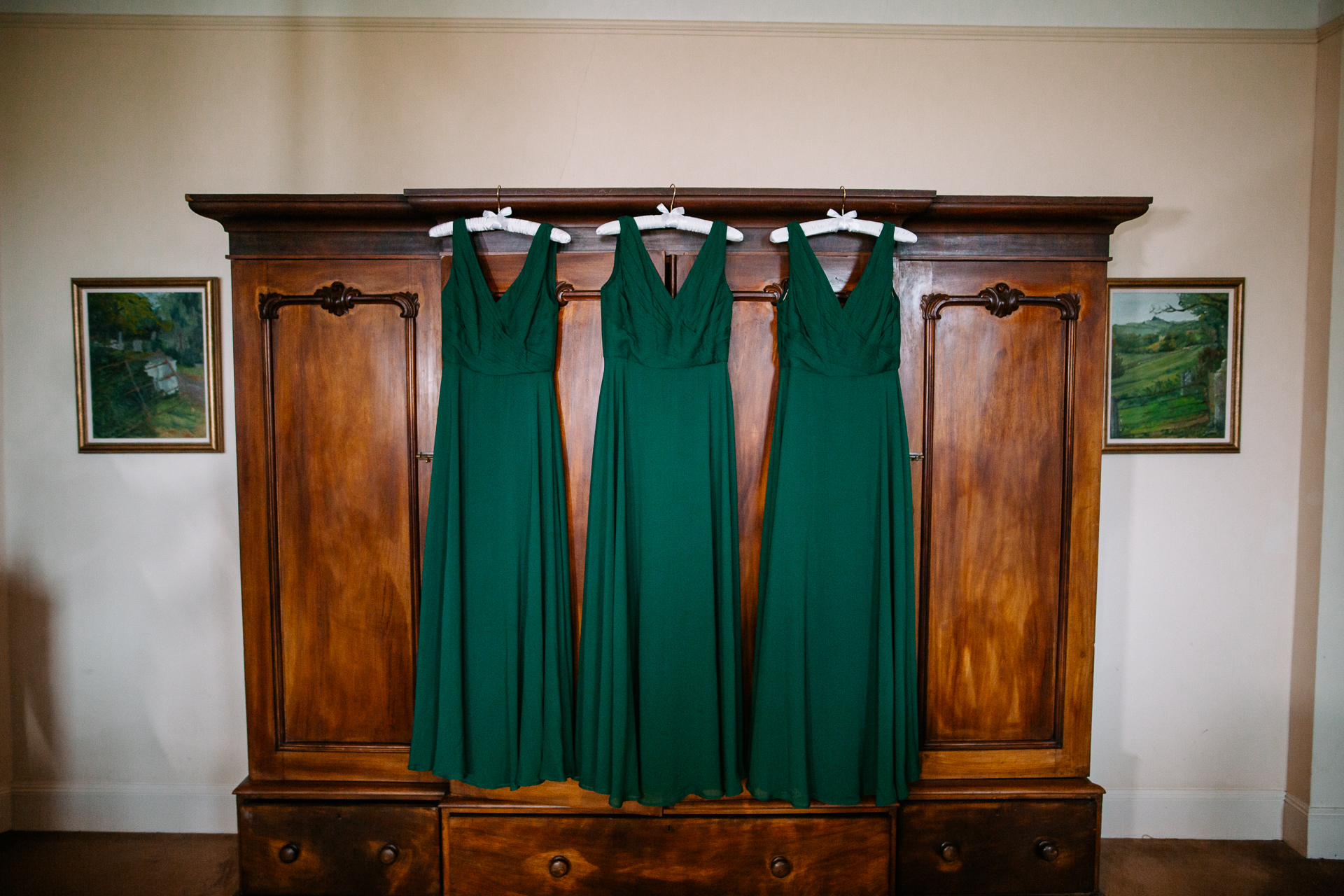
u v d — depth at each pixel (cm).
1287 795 211
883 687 158
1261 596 212
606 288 158
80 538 212
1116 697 213
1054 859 166
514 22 206
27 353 211
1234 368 209
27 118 208
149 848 204
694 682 158
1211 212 209
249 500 168
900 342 163
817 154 209
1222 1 207
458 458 158
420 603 167
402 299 167
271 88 208
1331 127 201
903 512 159
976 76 209
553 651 160
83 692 213
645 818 164
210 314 208
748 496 165
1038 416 167
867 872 165
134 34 207
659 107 208
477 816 165
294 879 169
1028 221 164
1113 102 209
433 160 208
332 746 170
